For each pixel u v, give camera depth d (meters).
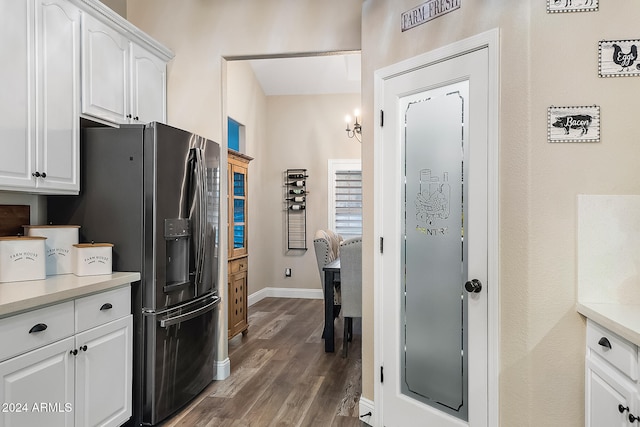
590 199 1.76
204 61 3.34
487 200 1.96
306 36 3.24
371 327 2.60
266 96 6.56
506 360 1.89
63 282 2.15
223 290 3.31
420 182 2.29
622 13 1.75
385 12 2.50
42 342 1.86
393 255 2.43
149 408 2.48
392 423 2.44
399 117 2.41
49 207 2.59
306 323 5.00
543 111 1.79
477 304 2.01
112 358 2.30
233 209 4.33
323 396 2.96
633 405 1.36
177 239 2.71
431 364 2.25
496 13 1.92
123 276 2.37
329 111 6.48
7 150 2.04
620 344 1.45
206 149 3.00
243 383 3.20
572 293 1.78
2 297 1.76
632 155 1.75
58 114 2.33
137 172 2.50
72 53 2.42
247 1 3.30
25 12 2.13
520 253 1.83
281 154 6.55
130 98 2.91
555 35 1.79
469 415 2.04
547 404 1.80
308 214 6.49
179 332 2.70
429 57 2.21
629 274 1.74
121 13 3.38
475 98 2.01
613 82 1.75
